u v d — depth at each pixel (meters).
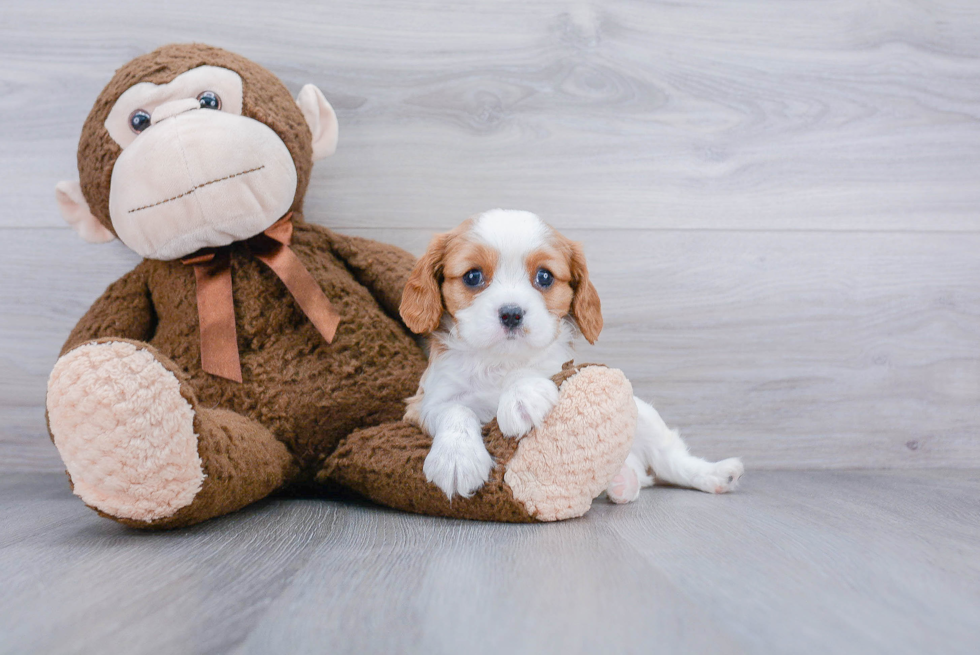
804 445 1.96
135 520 1.15
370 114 1.91
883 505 1.46
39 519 1.31
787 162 1.97
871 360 1.97
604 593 0.88
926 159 1.97
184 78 1.49
